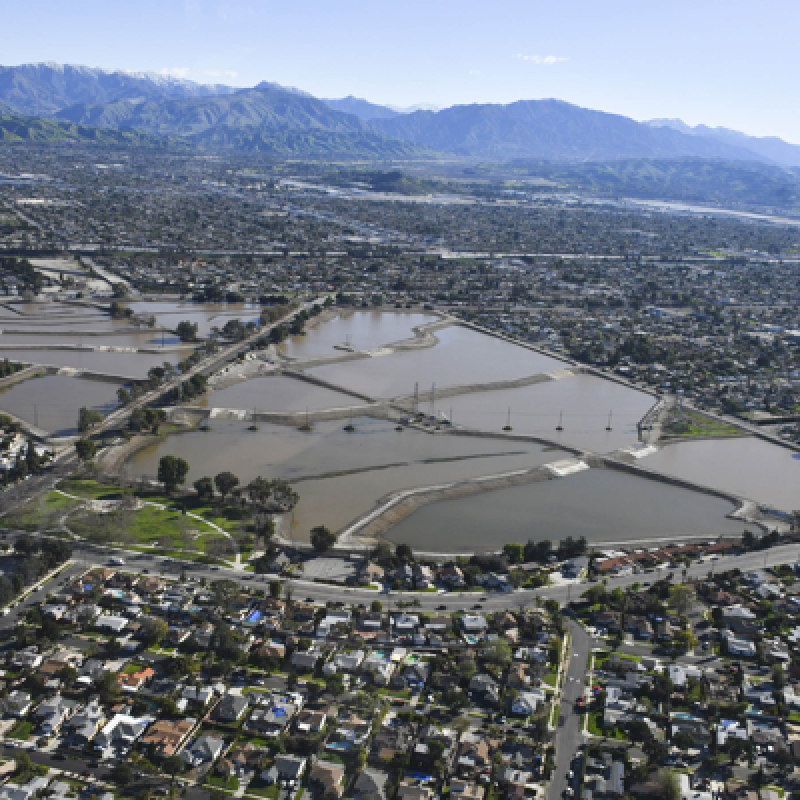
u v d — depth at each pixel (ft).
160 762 573.74
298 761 573.74
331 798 544.62
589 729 627.05
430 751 587.27
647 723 633.20
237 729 609.83
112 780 554.87
